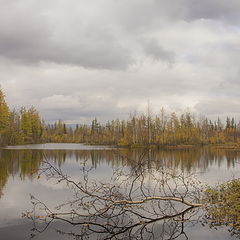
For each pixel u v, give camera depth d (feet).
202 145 233.76
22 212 32.48
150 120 206.90
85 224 28.84
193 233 26.84
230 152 154.92
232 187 41.42
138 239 25.41
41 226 28.12
